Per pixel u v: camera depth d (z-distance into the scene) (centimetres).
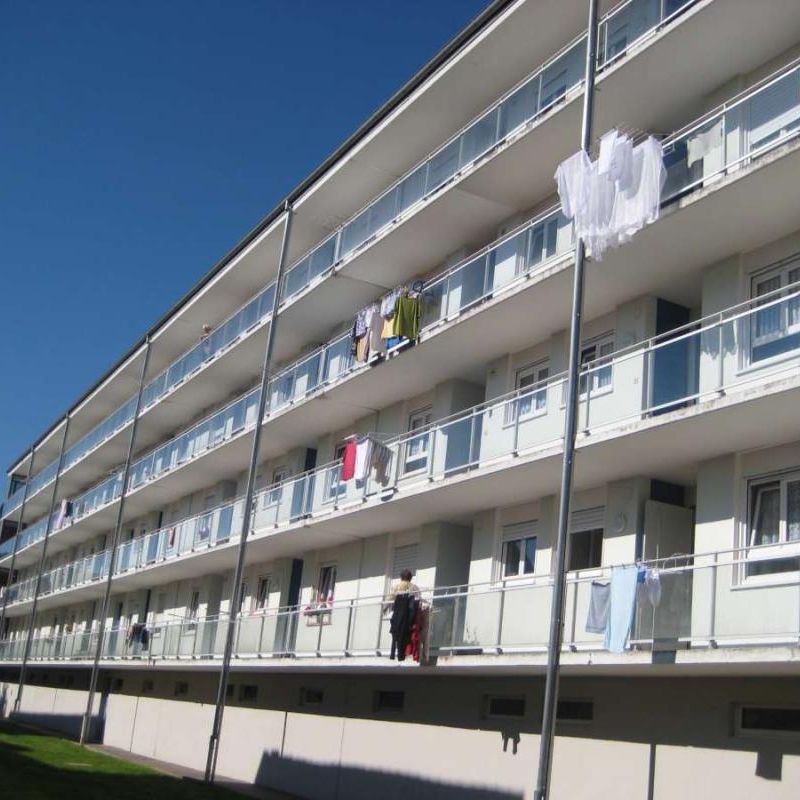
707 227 1638
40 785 1961
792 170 1488
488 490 2052
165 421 4341
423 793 2045
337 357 2673
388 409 2664
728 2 1606
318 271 2822
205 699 3158
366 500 2425
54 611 5659
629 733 1636
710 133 1652
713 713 1508
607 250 1728
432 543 2344
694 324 1811
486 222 2338
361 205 2914
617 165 1523
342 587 2694
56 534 5309
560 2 2014
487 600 1875
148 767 2762
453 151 2281
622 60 1778
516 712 1894
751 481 1614
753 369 1543
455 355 2272
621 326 1892
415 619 2020
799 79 1524
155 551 3762
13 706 4734
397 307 2302
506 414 2006
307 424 2903
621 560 1797
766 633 1357
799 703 1394
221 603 3506
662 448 1675
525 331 2100
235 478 3653
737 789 1450
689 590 1469
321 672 2469
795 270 1595
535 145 2019
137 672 3806
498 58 2214
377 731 2225
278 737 2592
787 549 1493
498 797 1862
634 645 1531
